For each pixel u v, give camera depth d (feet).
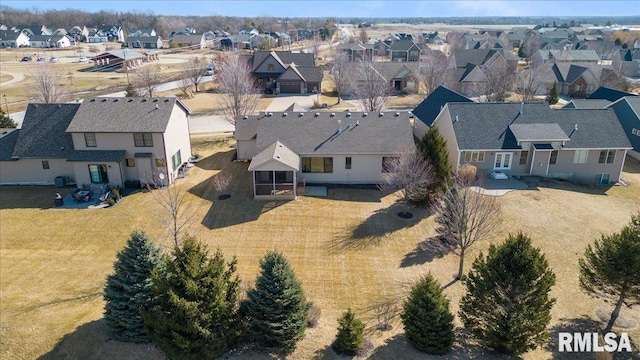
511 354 61.98
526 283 58.23
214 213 108.17
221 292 57.26
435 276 84.89
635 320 72.28
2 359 59.72
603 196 119.75
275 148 118.52
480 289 62.13
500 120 130.93
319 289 80.33
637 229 64.69
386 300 77.46
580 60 330.54
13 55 415.23
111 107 125.29
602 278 66.95
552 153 127.85
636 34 512.22
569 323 71.67
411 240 97.55
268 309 57.67
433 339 60.08
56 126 126.93
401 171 106.73
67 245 94.38
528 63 367.04
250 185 123.95
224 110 186.91
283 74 259.80
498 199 113.29
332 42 559.38
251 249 93.04
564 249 93.15
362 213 109.09
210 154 151.12
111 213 107.76
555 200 113.70
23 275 82.84
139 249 60.54
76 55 428.56
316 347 61.98
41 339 62.95
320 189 122.21
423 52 369.30
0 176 124.47
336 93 262.67
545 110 133.90
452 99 157.89
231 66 213.66
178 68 347.77
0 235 97.71
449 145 133.39
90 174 120.16
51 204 112.78
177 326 55.11
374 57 399.03
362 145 123.54
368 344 63.05
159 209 109.29
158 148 121.39
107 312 61.16
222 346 58.03
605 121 131.95
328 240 97.19
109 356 59.31
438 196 106.52
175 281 55.36
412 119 192.95
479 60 297.53
